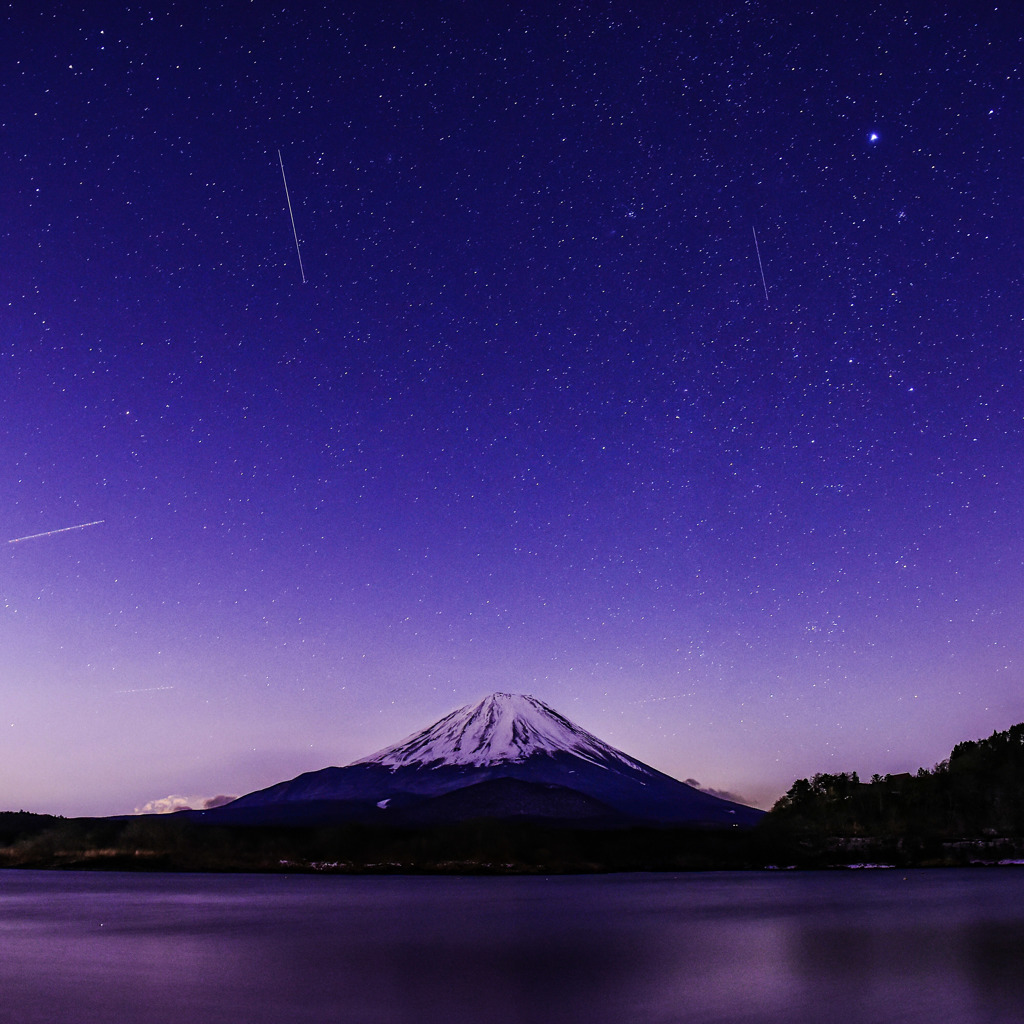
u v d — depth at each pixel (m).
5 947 34.75
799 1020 19.30
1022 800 183.38
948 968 27.69
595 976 26.31
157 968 28.58
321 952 32.75
